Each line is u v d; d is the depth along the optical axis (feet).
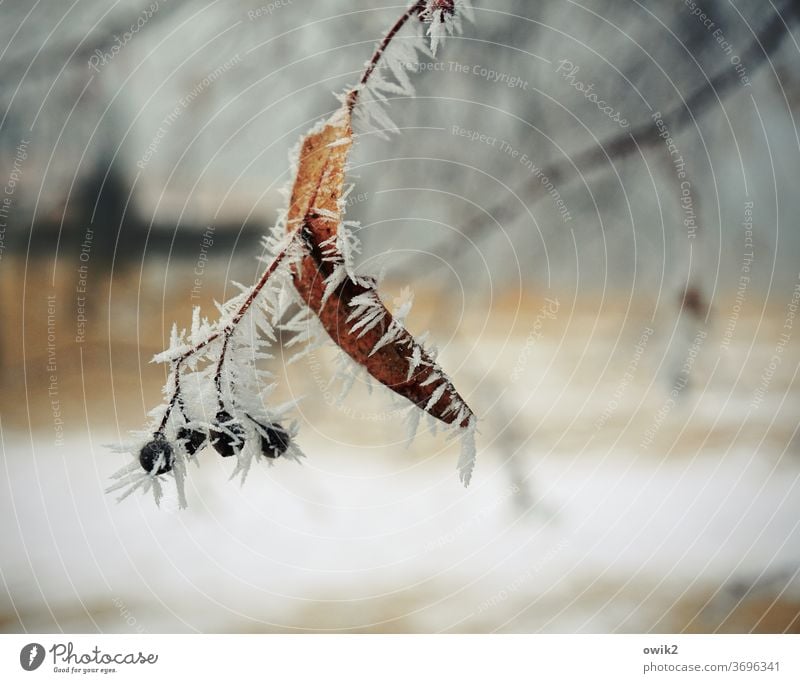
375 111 1.18
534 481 2.55
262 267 2.50
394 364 1.18
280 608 2.06
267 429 1.22
